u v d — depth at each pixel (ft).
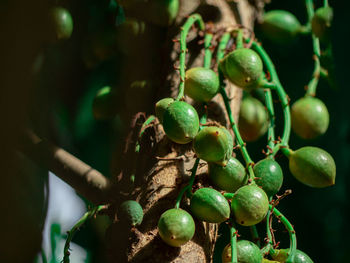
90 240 3.36
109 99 2.95
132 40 2.93
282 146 2.77
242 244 2.56
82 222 2.60
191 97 2.71
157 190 2.60
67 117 3.35
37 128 3.04
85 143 3.41
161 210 2.58
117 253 2.53
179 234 2.49
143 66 2.88
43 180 2.88
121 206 2.55
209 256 2.57
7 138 2.41
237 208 2.55
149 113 2.80
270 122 2.82
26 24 2.50
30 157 2.77
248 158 2.63
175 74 2.81
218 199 2.53
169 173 2.62
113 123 3.41
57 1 2.88
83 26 3.28
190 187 2.57
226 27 2.87
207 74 2.70
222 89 2.74
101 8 3.27
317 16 3.07
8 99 2.42
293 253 2.60
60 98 3.30
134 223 2.54
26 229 2.52
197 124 2.58
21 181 2.86
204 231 2.58
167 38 2.88
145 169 2.66
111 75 3.41
